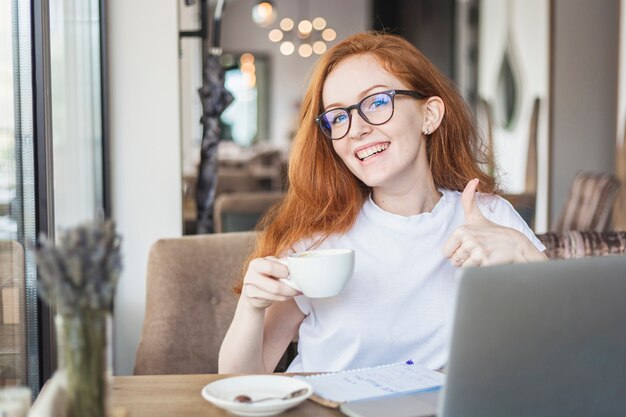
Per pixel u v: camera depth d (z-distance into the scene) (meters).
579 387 1.08
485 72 8.92
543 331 1.02
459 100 1.70
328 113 1.57
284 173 2.17
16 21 1.73
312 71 1.63
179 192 2.45
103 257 0.89
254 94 13.52
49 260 0.87
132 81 2.41
